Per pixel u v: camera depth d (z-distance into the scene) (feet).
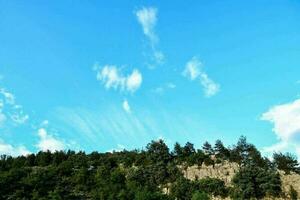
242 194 544.62
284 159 631.97
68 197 540.93
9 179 548.72
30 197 530.68
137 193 512.22
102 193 525.34
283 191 556.10
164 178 602.03
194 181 572.51
